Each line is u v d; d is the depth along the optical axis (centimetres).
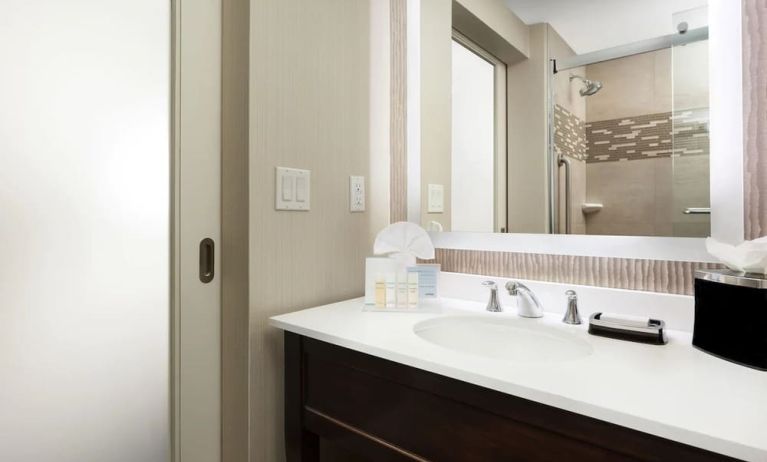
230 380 113
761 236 84
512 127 120
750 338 69
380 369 84
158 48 104
